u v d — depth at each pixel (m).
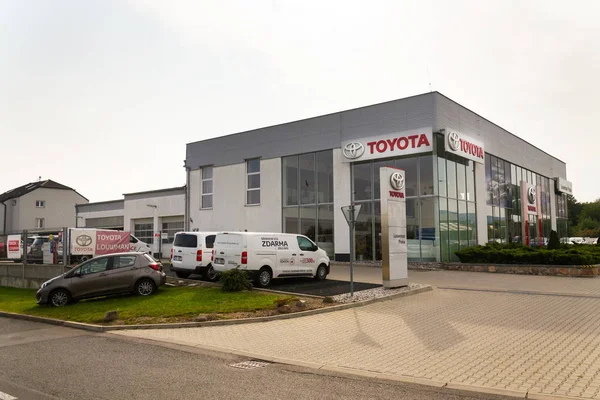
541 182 38.09
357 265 24.56
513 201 31.67
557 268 19.30
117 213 42.34
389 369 6.89
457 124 24.83
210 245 18.06
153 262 15.19
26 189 55.19
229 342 8.92
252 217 30.31
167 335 9.76
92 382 6.30
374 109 25.14
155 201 37.53
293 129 28.59
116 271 14.59
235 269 14.91
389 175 15.09
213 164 32.97
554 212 40.41
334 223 26.27
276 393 5.76
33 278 19.73
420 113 23.41
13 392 5.89
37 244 20.12
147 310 12.10
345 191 25.92
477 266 21.31
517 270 20.23
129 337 9.70
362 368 6.98
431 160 22.95
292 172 28.62
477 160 25.42
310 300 13.00
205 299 13.32
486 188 27.73
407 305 12.44
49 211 54.25
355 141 25.25
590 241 42.28
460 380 6.26
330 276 19.58
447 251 23.03
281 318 11.04
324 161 27.12
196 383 6.22
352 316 11.13
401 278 15.14
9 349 8.70
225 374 6.69
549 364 6.86
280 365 7.23
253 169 30.80
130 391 5.88
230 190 31.72
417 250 23.09
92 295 14.29
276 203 29.12
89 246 19.95
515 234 31.52
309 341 8.86
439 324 10.01
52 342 9.33
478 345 8.17
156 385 6.12
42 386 6.14
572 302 12.26
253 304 12.37
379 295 13.50
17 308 14.08
